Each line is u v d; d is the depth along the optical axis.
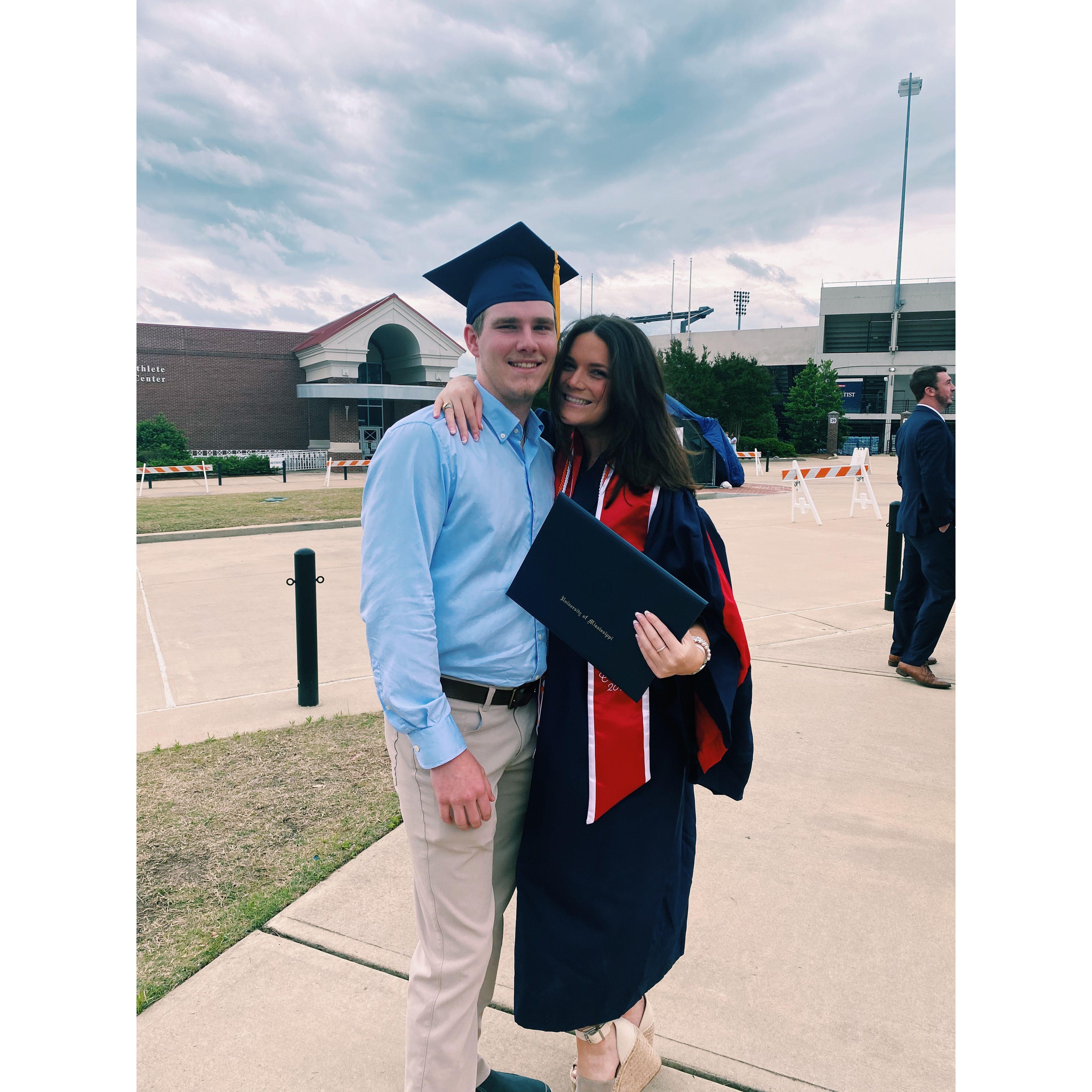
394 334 37.88
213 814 3.04
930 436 4.34
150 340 36.06
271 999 2.05
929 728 3.96
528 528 1.59
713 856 2.78
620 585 1.48
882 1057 1.88
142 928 2.33
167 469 21.42
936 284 51.53
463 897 1.50
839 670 4.95
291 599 7.07
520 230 1.62
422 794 1.49
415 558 1.42
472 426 1.51
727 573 1.68
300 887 2.55
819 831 2.95
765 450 39.50
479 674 1.51
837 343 54.59
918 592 4.77
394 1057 1.87
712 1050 1.90
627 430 1.63
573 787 1.59
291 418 39.00
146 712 4.21
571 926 1.62
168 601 6.99
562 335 1.72
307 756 3.60
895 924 2.39
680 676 1.63
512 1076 1.78
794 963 2.21
